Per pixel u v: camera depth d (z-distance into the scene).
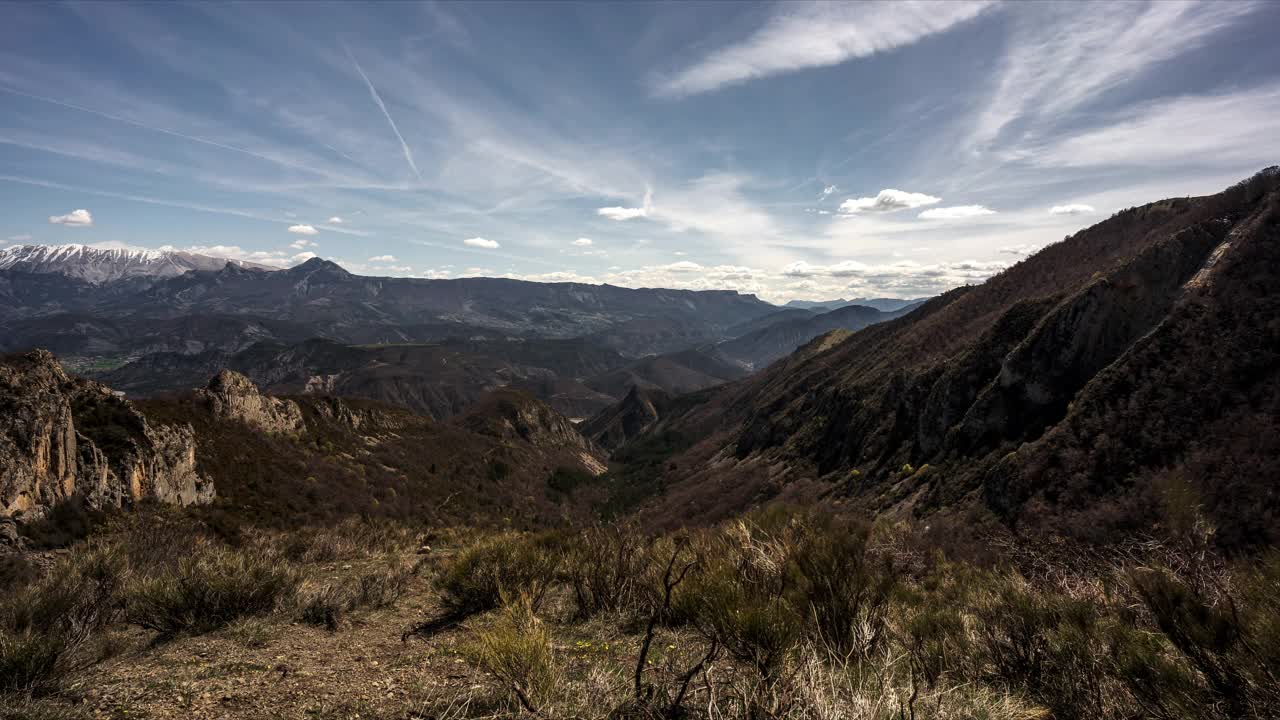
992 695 3.49
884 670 3.34
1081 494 33.78
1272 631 2.76
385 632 6.20
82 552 10.28
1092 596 4.67
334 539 15.51
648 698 3.15
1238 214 51.62
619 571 6.86
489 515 59.47
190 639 5.84
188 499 26.80
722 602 3.98
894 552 8.11
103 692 4.02
